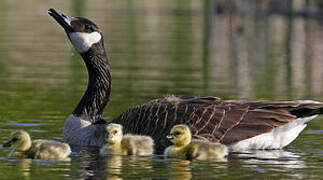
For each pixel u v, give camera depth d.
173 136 12.27
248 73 24.95
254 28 43.06
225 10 54.03
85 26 14.80
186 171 11.07
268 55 30.56
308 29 42.16
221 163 11.68
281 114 12.69
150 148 12.59
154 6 59.34
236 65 27.19
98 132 13.65
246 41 36.34
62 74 24.16
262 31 41.31
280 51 32.03
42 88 21.03
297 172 10.99
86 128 13.98
